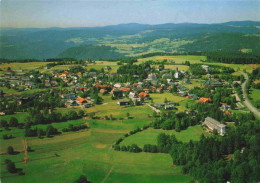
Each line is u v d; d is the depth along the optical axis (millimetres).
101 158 168500
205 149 157625
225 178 140875
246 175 138875
